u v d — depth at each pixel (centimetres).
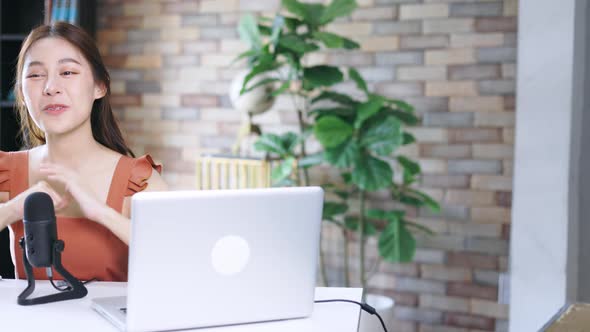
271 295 147
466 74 371
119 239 190
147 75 425
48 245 160
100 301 157
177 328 140
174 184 424
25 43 184
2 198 195
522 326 283
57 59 180
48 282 180
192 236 135
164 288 136
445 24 373
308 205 146
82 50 183
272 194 141
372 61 385
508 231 368
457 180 375
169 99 422
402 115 352
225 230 138
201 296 140
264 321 149
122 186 192
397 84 382
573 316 163
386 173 336
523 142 280
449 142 376
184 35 417
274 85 370
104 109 198
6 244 398
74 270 188
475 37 368
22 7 408
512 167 365
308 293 152
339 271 396
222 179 395
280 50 342
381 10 382
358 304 165
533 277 280
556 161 273
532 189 279
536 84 276
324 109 350
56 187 191
